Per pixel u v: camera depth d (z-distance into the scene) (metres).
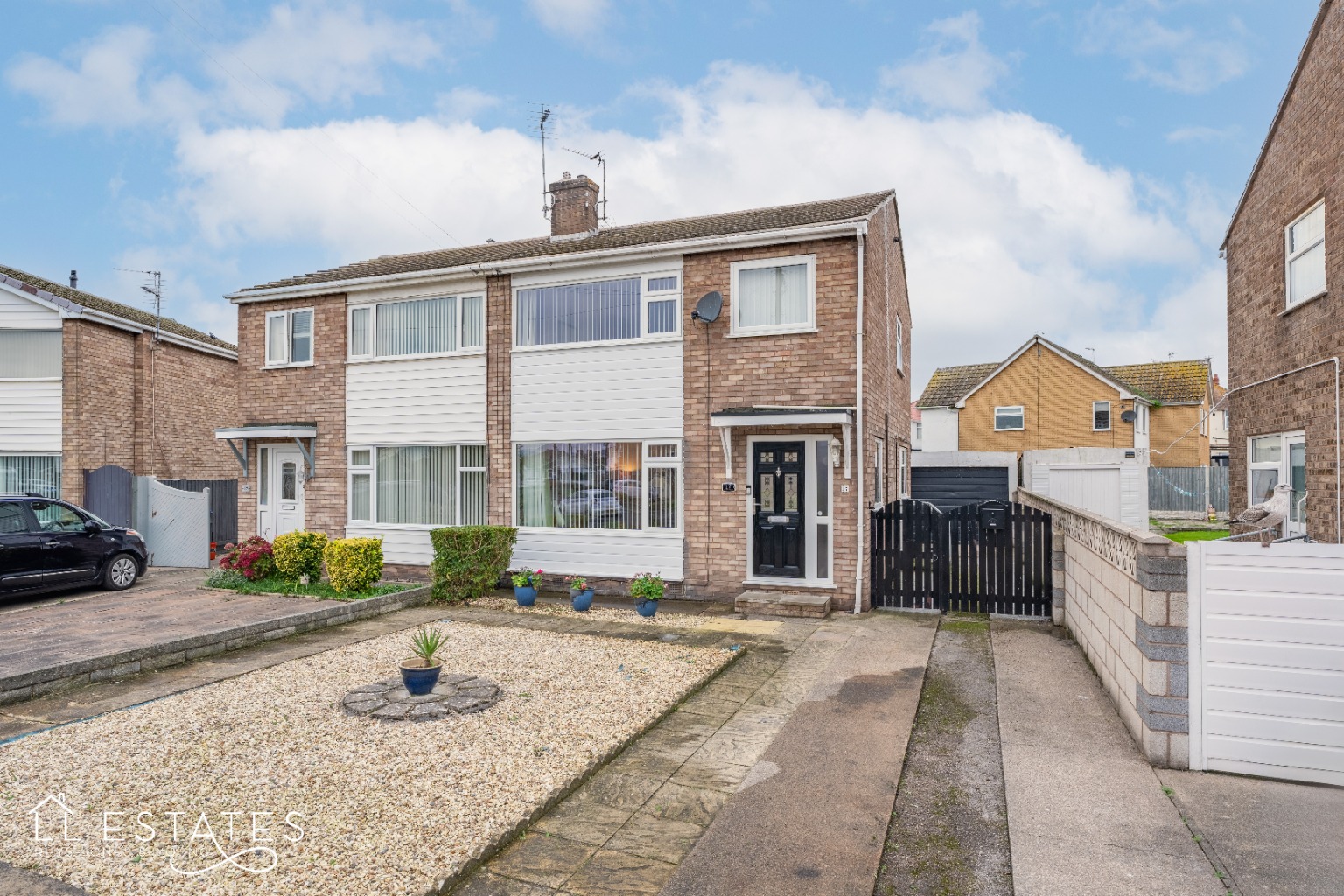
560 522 12.51
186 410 19.80
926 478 18.45
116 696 6.82
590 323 12.40
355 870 3.82
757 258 11.30
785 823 4.43
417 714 6.04
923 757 5.49
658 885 3.81
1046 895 3.68
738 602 10.53
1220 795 4.72
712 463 11.49
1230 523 11.55
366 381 13.84
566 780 4.87
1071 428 31.72
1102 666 7.07
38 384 17.06
